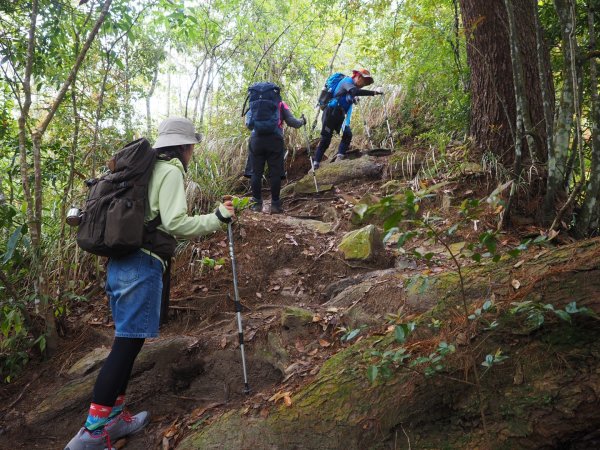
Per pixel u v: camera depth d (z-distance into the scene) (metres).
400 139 7.38
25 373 3.62
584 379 2.17
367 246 4.14
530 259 2.79
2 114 4.58
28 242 3.65
